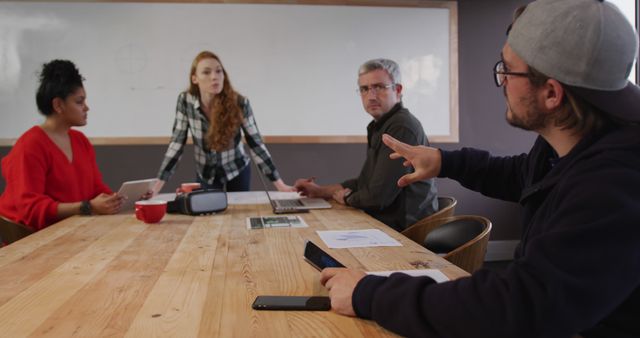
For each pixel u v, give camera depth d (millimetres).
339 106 4309
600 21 779
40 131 2240
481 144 4461
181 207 2020
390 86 2436
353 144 4363
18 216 2090
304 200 2420
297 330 835
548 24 814
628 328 818
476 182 1444
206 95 3064
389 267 1196
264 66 4230
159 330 832
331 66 4285
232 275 1151
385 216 2273
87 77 4078
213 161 3221
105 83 4098
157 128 4164
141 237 1583
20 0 3994
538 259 719
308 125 4301
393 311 813
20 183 2092
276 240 1526
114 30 4082
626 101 806
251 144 3213
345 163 4371
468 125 4445
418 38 4340
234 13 4172
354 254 1332
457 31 4375
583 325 707
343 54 4285
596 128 834
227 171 3275
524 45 842
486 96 4445
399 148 1477
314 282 1096
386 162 2193
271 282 1096
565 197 774
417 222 2145
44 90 2240
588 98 810
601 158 771
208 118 3127
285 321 874
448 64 4375
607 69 785
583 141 843
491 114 4461
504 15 4426
